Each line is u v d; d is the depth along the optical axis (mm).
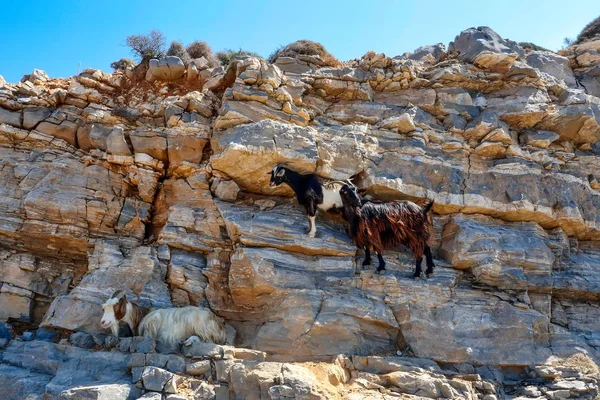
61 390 8398
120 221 12531
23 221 11953
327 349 10336
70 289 12383
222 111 12547
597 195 13258
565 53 16516
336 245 11422
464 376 10195
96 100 13992
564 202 12727
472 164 13141
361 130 12977
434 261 11969
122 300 10125
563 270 12531
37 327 11602
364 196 12523
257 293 11109
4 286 11797
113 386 8430
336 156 12266
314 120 13172
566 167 13594
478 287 11758
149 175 12727
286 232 11391
